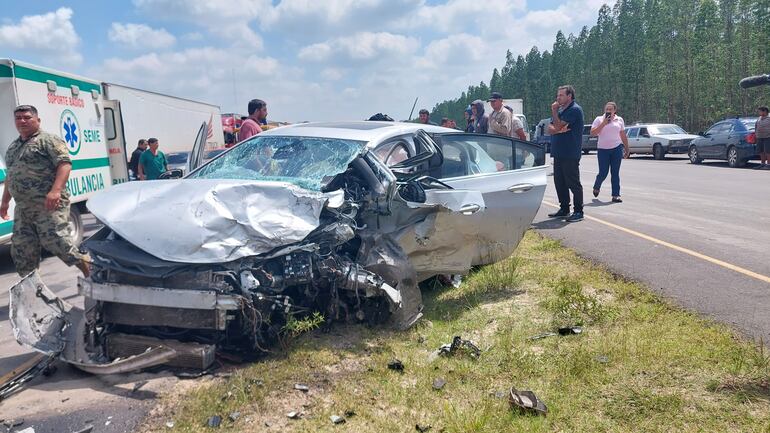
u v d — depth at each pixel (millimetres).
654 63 61594
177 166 19344
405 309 4750
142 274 3900
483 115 11398
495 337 4559
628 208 10906
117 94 15828
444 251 5516
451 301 5605
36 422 3418
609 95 73875
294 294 4531
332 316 4590
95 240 4301
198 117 22422
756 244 7445
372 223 4918
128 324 4121
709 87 55250
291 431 3221
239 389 3643
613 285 5730
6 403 3682
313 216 4297
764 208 10516
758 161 21672
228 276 3982
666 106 64062
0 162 8023
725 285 5605
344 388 3693
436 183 5344
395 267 4699
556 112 9508
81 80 10852
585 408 3334
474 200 5309
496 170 6285
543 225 9336
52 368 4117
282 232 4129
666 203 11484
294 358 4094
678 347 4055
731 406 3246
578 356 3977
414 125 6012
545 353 4152
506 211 5977
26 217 5508
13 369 4375
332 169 5031
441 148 5816
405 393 3611
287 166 5250
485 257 5953
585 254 7141
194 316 3977
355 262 4664
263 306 4133
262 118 8891
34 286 4324
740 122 20484
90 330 4230
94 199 4406
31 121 5422
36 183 5422
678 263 6520
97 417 3457
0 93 8289
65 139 10039
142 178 13844
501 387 3678
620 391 3498
